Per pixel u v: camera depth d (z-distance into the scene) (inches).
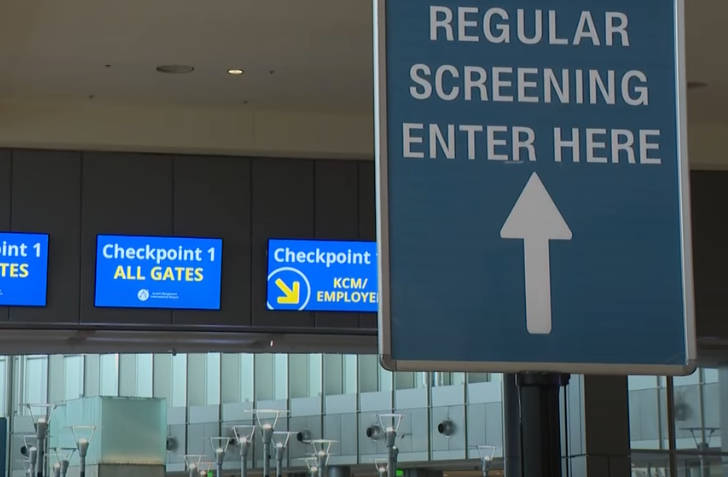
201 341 701.9
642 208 140.3
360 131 690.8
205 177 681.0
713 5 525.3
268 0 521.0
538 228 138.3
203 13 537.0
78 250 663.1
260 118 682.2
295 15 540.4
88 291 661.9
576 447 758.5
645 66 142.6
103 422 1859.0
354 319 685.3
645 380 802.8
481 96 139.6
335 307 684.1
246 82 636.1
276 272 681.0
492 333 136.2
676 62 142.7
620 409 754.8
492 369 135.5
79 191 666.2
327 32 563.2
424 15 139.8
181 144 673.0
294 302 681.0
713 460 792.3
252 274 679.7
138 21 546.3
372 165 697.6
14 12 529.7
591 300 137.9
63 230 663.1
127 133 668.1
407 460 1606.8
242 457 1911.9
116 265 665.6
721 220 721.6
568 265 138.0
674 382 800.3
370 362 1711.4
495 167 138.6
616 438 753.0
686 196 140.4
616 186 140.1
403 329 135.1
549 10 141.8
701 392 801.6
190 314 670.5
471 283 136.3
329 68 615.2
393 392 1657.2
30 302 655.1
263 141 681.0
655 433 797.2
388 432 1630.2
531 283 137.3
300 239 685.3
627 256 139.3
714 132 715.4
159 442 1889.8
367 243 690.2
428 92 138.7
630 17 143.0
